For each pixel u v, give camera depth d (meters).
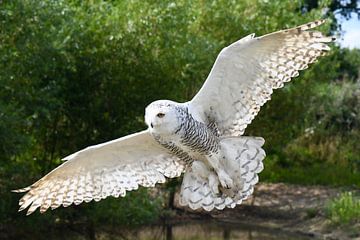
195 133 5.45
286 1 21.03
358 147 28.86
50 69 15.18
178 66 17.19
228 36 20.20
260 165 5.59
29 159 17.00
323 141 29.05
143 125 17.41
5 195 15.07
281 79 5.49
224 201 5.68
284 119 21.83
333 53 22.12
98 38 16.39
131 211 15.40
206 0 20.27
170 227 18.91
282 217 20.41
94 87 17.03
